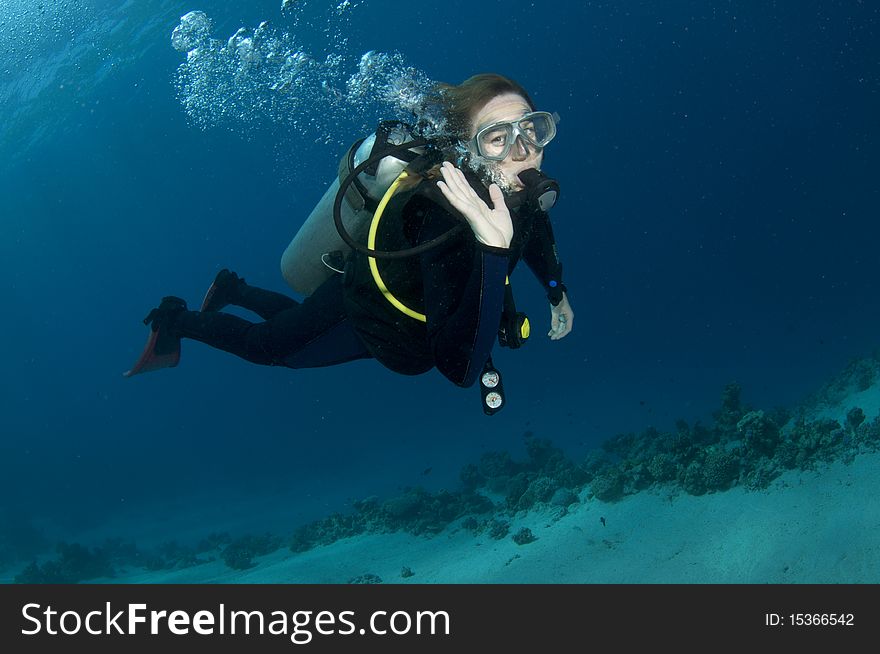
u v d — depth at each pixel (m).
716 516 8.45
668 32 69.25
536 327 64.38
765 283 51.94
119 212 68.25
